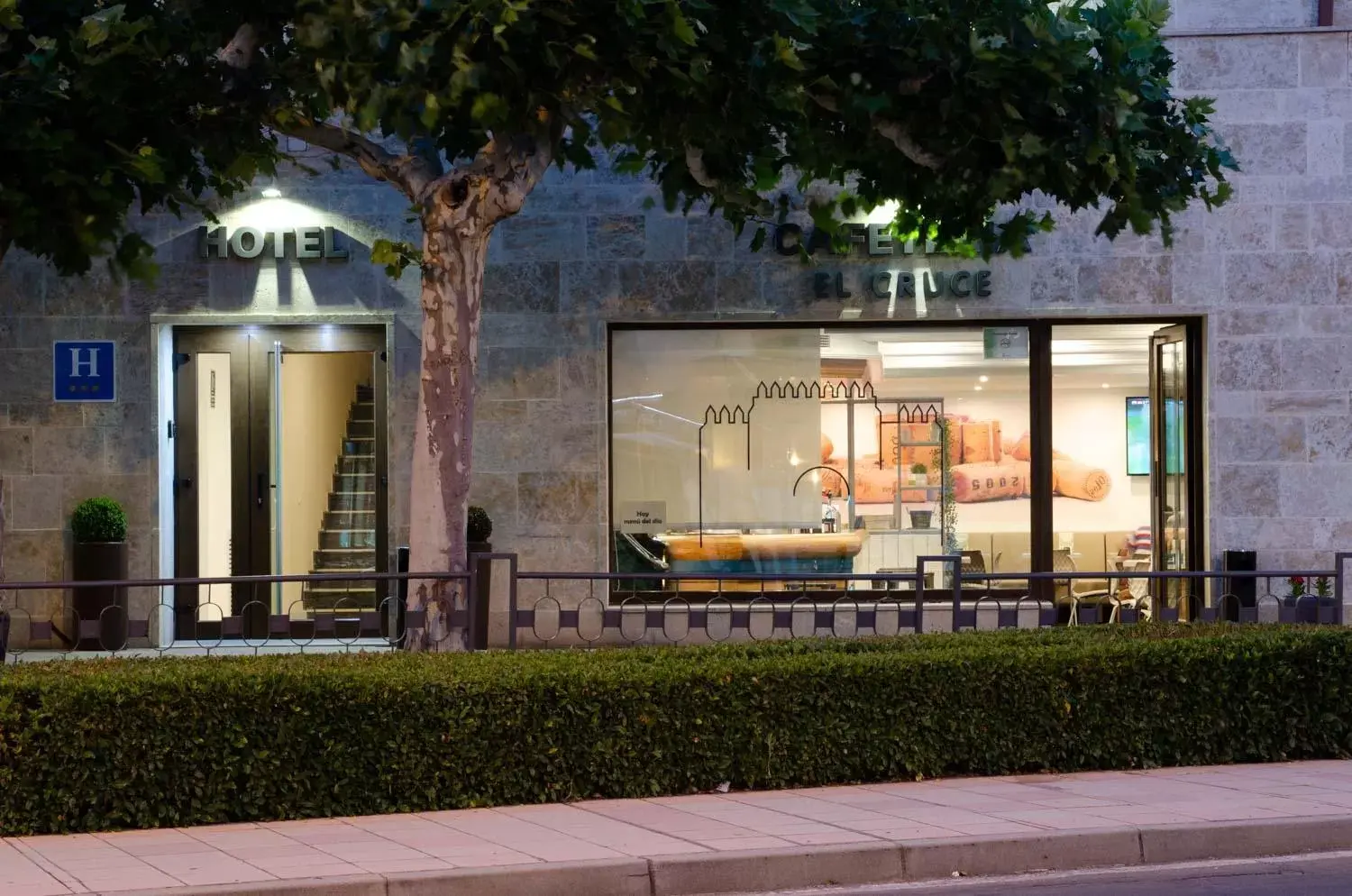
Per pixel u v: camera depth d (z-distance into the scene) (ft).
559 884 21.34
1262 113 46.65
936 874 22.71
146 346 46.96
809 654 30.01
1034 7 31.42
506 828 24.59
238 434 48.08
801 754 28.50
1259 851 23.95
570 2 28.89
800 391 48.06
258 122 33.06
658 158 36.37
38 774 24.81
